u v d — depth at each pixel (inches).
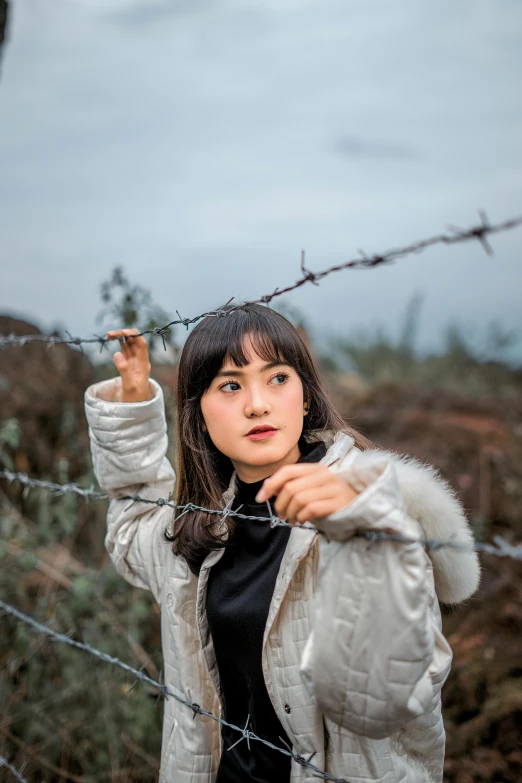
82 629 114.1
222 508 64.7
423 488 51.8
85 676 107.0
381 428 223.5
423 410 235.1
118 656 109.3
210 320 62.9
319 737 57.4
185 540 64.5
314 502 45.8
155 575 73.4
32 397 160.1
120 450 74.5
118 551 76.2
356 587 46.4
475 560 55.9
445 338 350.6
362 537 46.3
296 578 56.9
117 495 77.3
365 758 56.5
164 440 77.2
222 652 64.1
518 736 101.6
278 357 60.2
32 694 105.7
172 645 68.7
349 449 61.1
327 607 47.3
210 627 64.5
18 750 101.1
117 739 101.1
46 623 111.1
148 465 75.2
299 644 56.9
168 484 77.4
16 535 130.5
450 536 52.9
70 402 163.8
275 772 63.8
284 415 59.8
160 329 70.1
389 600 45.4
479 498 175.0
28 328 188.5
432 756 60.1
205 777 68.3
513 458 196.5
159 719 106.1
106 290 106.0
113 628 111.5
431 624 50.3
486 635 123.7
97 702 106.1
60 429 159.6
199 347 61.5
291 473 46.8
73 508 124.5
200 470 65.1
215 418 61.0
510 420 234.1
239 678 63.9
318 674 47.9
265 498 47.2
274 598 56.7
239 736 66.1
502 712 104.5
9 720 100.7
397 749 58.5
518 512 170.4
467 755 101.5
